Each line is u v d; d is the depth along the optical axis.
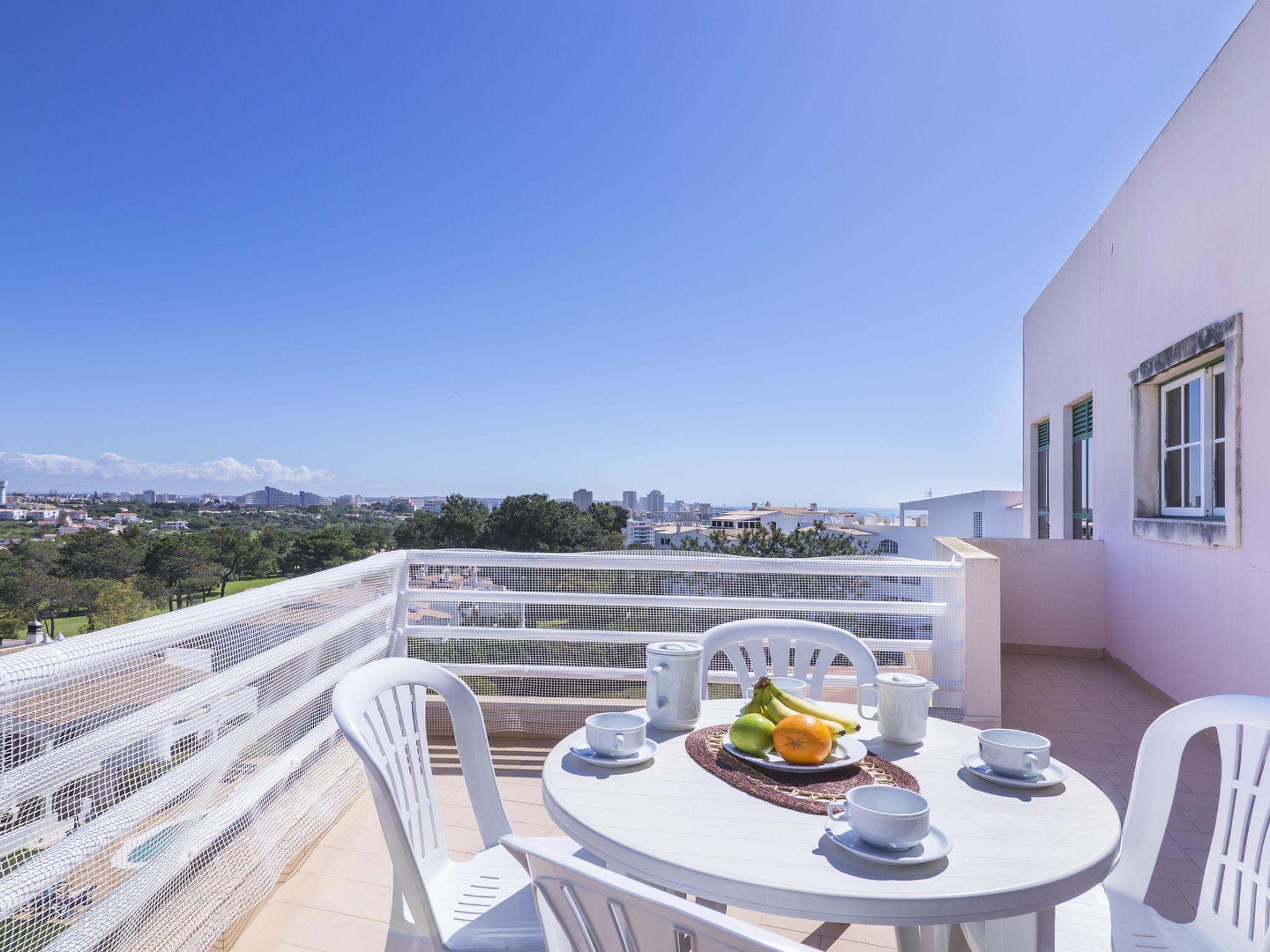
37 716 1.40
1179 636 4.73
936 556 5.48
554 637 3.93
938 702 3.82
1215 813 3.15
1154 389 5.36
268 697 2.39
